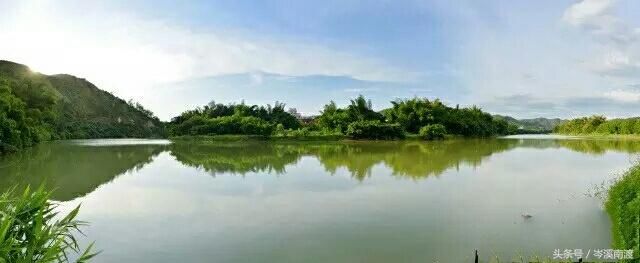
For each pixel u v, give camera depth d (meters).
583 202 13.22
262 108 86.12
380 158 29.27
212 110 90.62
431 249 8.86
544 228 10.33
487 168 22.77
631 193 10.77
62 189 16.75
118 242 9.56
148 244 9.41
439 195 14.67
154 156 32.88
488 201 13.58
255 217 11.69
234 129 70.69
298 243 9.35
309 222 11.09
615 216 10.61
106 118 112.62
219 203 13.62
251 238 9.75
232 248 9.07
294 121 82.69
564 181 17.86
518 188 16.06
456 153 33.94
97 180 19.19
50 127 70.50
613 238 9.27
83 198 14.76
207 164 26.00
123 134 104.06
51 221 11.35
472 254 8.56
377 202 13.52
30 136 44.47
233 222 11.18
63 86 119.62
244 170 22.45
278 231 10.27
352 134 58.25
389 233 10.03
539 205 12.91
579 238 9.48
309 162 26.56
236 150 39.66
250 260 8.36
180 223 11.14
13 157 32.00
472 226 10.57
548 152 34.94
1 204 5.41
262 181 18.22
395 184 17.12
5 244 4.67
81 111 109.81
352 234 9.98
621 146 44.09
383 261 8.23
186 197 14.74
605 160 27.44
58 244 5.19
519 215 11.67
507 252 8.65
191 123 78.50
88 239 9.80
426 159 28.33
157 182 18.38
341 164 25.12
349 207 12.80
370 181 17.97
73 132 86.38
